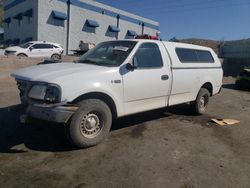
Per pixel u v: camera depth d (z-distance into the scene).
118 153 4.80
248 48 29.89
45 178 3.86
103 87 4.97
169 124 6.71
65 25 32.16
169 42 6.69
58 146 4.98
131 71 5.48
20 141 5.14
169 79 6.30
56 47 22.77
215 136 6.03
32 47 21.39
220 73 8.19
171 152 4.98
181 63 6.70
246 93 14.43
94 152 4.79
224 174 4.27
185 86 6.85
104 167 4.27
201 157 4.85
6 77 12.91
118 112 5.35
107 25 37.41
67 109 4.54
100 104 4.95
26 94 4.75
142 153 4.86
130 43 5.89
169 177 4.07
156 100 6.14
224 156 4.96
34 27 30.27
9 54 20.45
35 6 29.94
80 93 4.64
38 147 4.90
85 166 4.27
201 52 7.63
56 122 4.52
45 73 4.80
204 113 8.00
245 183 4.03
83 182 3.81
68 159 4.48
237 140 5.87
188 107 7.97
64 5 31.83
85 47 26.97
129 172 4.15
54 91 4.50
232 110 9.09
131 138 5.57
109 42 6.30
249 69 16.05
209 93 7.90
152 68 5.94
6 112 7.01
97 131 5.05
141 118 7.09
